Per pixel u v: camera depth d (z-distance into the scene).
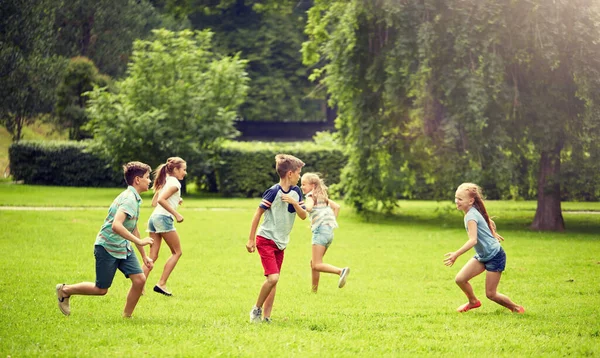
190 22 52.97
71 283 10.63
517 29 20.20
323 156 32.72
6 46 43.06
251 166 32.88
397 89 20.84
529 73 20.91
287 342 6.62
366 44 21.80
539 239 18.19
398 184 22.73
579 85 19.86
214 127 32.25
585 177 20.38
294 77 51.88
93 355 6.03
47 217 20.64
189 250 15.34
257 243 7.95
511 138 20.84
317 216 10.58
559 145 20.92
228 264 13.46
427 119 21.19
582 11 19.95
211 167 33.62
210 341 6.62
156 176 10.28
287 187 7.95
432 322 8.11
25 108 44.28
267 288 7.79
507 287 11.17
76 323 7.53
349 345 6.62
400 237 18.50
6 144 48.12
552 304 9.55
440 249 16.20
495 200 31.75
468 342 6.93
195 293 10.23
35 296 9.38
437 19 20.20
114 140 31.75
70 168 36.16
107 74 49.72
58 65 44.66
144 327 7.32
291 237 18.53
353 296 10.31
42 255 13.75
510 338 7.13
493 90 19.98
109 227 7.55
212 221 21.62
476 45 20.03
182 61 33.34
